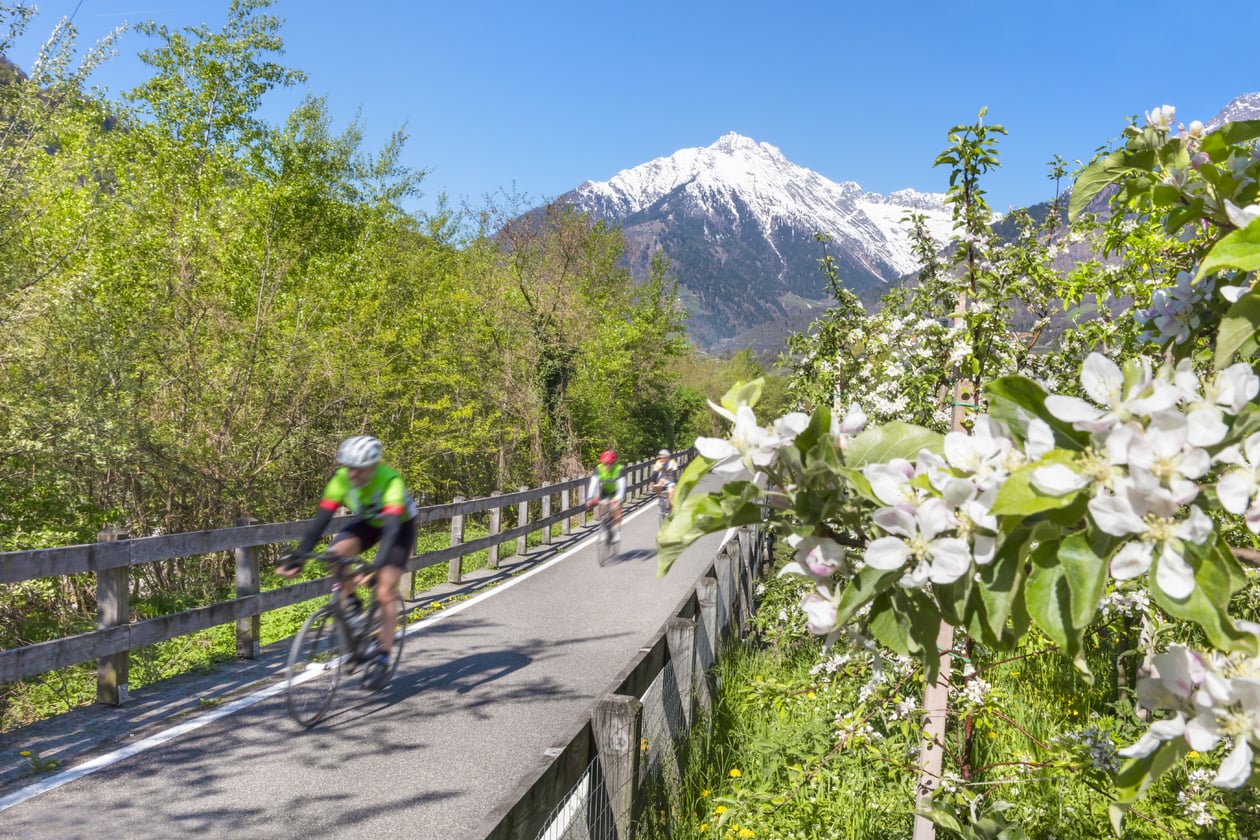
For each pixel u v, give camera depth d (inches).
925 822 143.6
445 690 257.0
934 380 200.1
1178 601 41.8
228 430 537.0
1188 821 158.7
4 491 392.8
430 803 176.2
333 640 240.4
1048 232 200.8
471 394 973.8
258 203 797.2
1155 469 42.4
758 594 390.6
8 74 394.9
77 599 411.8
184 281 536.1
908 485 51.7
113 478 480.7
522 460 1077.8
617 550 613.3
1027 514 45.8
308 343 601.0
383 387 698.8
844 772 195.5
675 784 190.9
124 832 157.6
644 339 1587.1
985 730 197.2
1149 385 45.1
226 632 383.6
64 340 436.1
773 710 244.4
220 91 955.3
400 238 1109.1
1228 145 71.7
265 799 175.5
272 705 239.0
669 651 200.8
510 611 379.6
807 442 54.4
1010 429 50.4
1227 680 44.4
